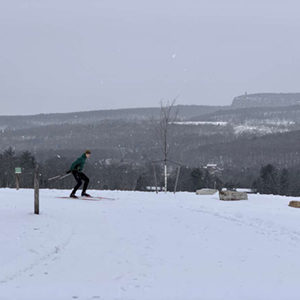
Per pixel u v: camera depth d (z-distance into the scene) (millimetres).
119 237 15719
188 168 115438
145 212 21953
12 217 18188
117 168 112188
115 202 26125
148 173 99062
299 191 130000
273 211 22594
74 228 16953
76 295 9688
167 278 11141
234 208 23719
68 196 29203
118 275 11305
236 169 165500
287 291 10266
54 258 12727
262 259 13172
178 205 25031
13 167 100812
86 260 12633
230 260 13016
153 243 14969
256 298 9758
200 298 9680
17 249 13094
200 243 15141
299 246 14914
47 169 102812
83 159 28219
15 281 10547
